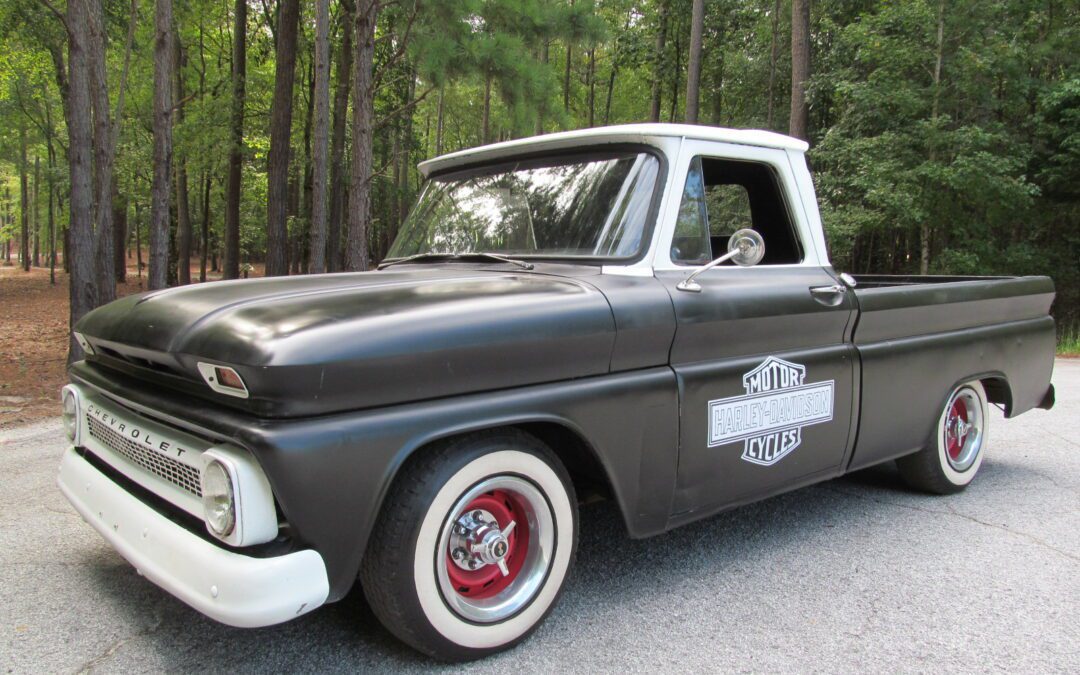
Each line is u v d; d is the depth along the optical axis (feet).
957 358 12.99
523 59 42.91
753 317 9.61
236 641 8.09
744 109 82.53
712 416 9.22
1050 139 52.95
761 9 80.69
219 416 6.62
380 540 6.96
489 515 7.83
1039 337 15.05
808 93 54.95
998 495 13.88
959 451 13.98
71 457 9.18
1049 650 8.16
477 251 10.66
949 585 9.86
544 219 10.07
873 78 50.70
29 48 55.98
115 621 8.52
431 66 39.52
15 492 13.28
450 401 7.09
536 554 8.15
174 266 95.71
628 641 8.25
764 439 9.87
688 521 9.27
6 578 9.65
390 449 6.63
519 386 7.61
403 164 88.69
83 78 25.53
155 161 29.94
